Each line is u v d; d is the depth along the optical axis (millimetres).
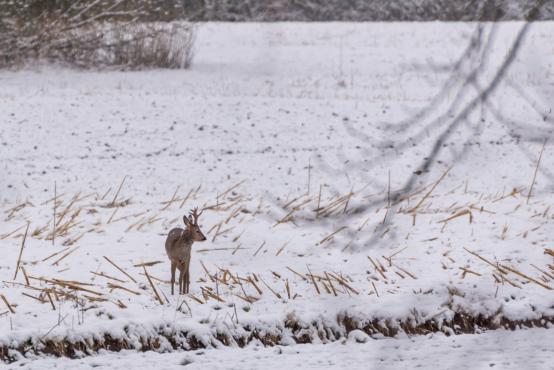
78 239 36812
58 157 55719
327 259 35781
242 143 61344
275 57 120125
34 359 26266
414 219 40219
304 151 59625
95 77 94000
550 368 25188
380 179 52875
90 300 29672
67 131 62062
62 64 101312
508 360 26188
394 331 29516
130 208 42844
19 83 85500
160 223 40000
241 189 49719
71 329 27031
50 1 102250
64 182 49750
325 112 70500
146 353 27016
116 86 86188
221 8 156000
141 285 31672
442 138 14688
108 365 25719
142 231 38594
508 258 35750
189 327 28000
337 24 151375
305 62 116500
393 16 156375
